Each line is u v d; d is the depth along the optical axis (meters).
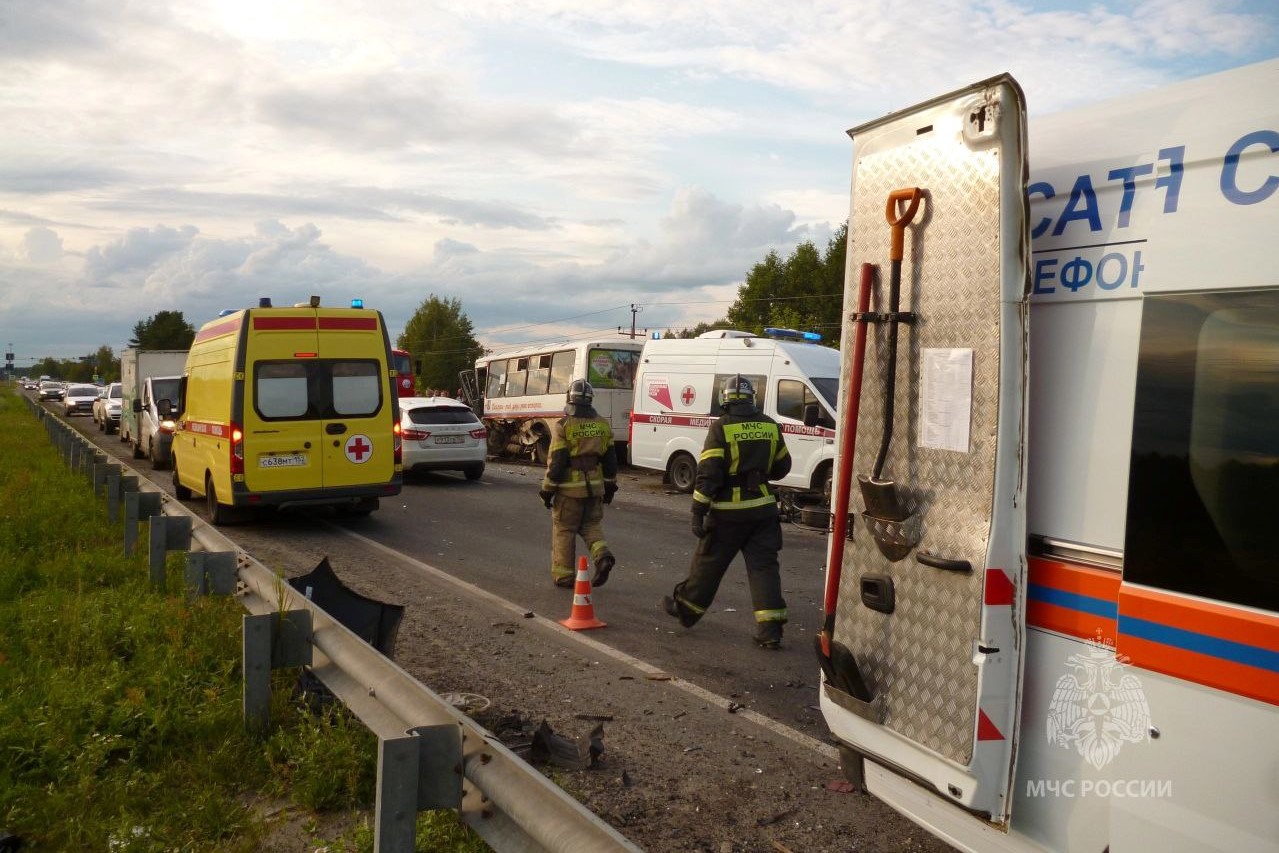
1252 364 2.48
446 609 7.84
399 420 12.30
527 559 10.30
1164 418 2.66
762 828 4.01
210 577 6.34
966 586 3.01
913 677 3.20
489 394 27.23
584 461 8.69
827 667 3.54
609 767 4.61
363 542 11.30
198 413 13.36
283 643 4.75
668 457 17.20
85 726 4.63
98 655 5.73
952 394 3.09
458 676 6.00
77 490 13.34
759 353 15.41
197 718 4.71
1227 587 2.49
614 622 7.50
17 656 5.73
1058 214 2.98
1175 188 2.68
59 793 3.93
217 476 12.16
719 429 6.72
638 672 6.17
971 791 3.01
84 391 52.66
